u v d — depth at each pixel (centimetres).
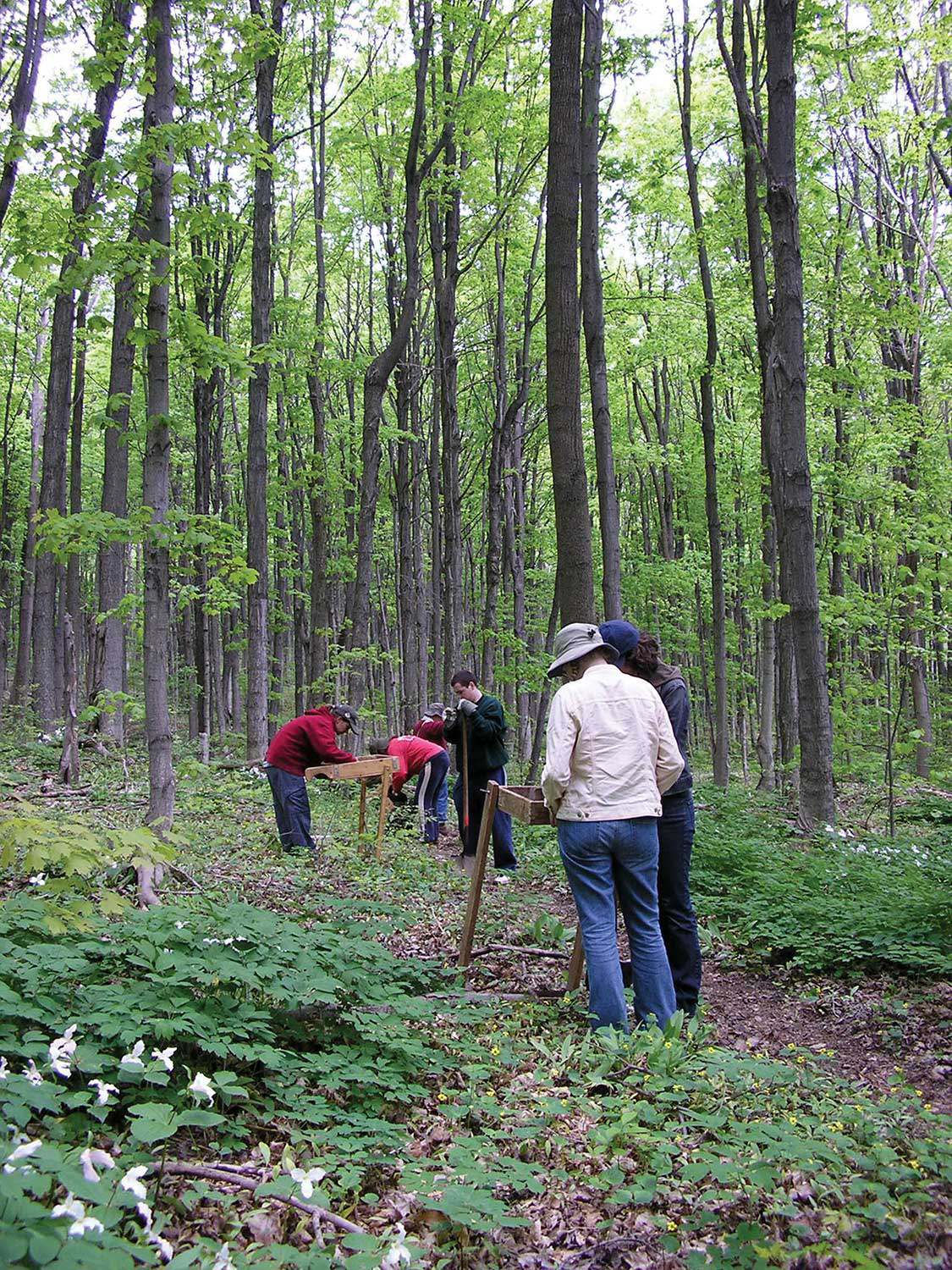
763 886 745
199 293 1548
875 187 2008
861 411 1769
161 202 681
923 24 1430
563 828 445
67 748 1123
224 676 2495
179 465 2678
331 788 1369
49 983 340
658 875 487
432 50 1571
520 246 1938
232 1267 211
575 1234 279
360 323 2708
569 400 780
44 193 1116
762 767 1689
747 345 1752
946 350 1814
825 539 1672
